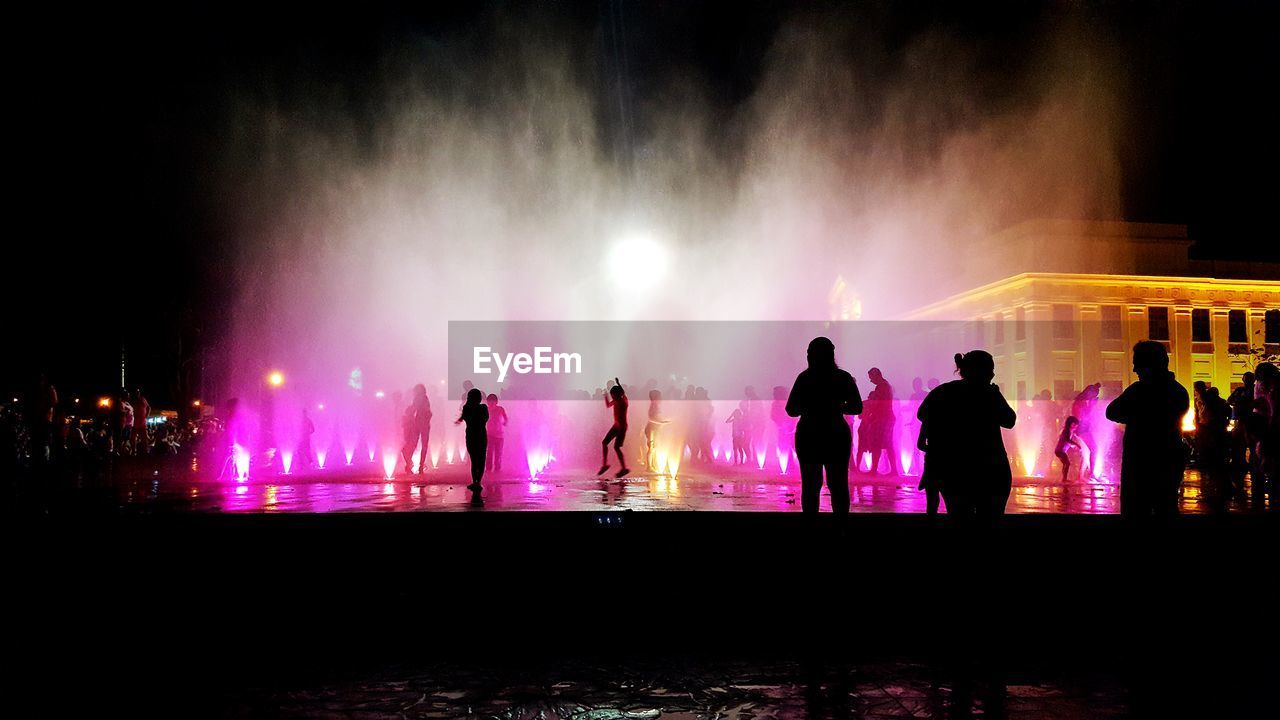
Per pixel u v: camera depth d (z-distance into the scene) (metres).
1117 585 8.45
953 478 7.07
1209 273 53.12
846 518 8.19
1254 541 9.31
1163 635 6.88
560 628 7.11
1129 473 7.51
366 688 5.47
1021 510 10.35
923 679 5.61
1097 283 50.53
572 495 12.79
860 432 19.12
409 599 8.09
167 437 31.22
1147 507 7.45
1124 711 4.99
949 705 5.08
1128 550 7.50
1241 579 8.83
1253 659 6.15
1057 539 9.17
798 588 8.15
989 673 5.75
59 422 19.64
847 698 5.21
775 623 7.24
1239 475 14.30
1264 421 11.73
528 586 8.48
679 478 17.88
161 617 7.59
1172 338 51.09
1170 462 7.38
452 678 5.69
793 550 9.01
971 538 7.04
